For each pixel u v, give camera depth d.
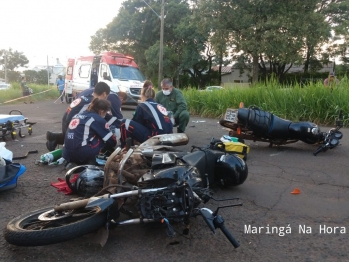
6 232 3.42
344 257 3.55
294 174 6.24
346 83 12.79
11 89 27.91
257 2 32.66
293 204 4.89
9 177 5.13
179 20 43.38
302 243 3.82
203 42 42.31
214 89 16.08
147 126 6.46
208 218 3.36
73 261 3.42
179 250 3.64
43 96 29.73
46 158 6.68
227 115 7.68
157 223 4.14
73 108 6.77
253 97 13.71
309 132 7.53
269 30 33.00
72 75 24.12
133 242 3.79
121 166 4.00
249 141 9.12
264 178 6.02
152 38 45.69
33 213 3.80
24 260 3.42
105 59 19.91
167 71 43.44
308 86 12.69
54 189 5.37
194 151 5.01
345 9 38.97
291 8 33.06
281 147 8.41
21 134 10.07
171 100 8.98
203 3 34.94
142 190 3.56
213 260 3.47
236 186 5.61
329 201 5.00
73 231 3.32
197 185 3.82
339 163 6.92
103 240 3.55
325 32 33.00
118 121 6.68
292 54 33.25
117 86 18.61
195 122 13.25
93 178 4.59
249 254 3.59
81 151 5.56
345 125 11.48
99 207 3.35
